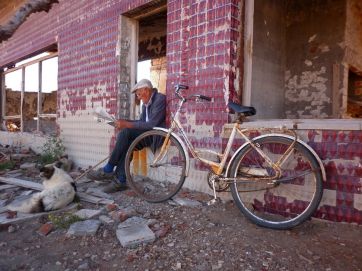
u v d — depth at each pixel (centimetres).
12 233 336
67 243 309
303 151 311
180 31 446
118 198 419
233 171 339
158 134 408
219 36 402
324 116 575
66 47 701
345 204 310
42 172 390
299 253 270
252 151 349
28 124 1083
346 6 559
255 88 531
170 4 460
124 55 557
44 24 790
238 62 400
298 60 600
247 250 276
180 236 307
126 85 560
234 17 394
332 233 301
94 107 611
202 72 419
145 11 529
